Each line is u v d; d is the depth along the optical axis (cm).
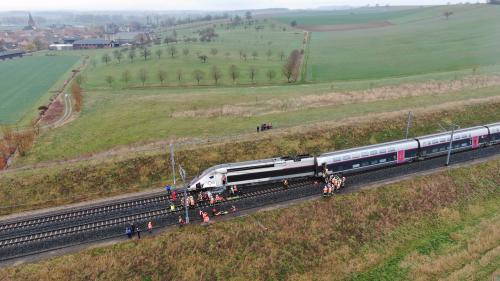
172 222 4262
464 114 7031
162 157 5575
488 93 8156
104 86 12350
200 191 4812
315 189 4875
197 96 9438
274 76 12562
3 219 4459
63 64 17588
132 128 7325
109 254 3781
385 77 11694
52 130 7694
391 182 5006
